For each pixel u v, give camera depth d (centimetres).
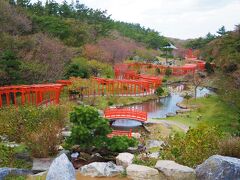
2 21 6438
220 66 6481
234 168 1201
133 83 6300
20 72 4759
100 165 1518
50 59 5697
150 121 4397
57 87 4584
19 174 1563
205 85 7406
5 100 4747
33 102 4634
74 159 2181
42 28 7869
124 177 1457
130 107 5681
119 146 2239
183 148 1720
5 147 2116
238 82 4812
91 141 2203
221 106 4897
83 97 5597
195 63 10131
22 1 9756
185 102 5969
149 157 1814
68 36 8419
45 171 1673
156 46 13288
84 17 11150
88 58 7462
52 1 10844
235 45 6788
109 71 7506
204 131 1795
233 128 3444
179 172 1334
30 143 2042
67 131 2812
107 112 4325
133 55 10038
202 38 15000
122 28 13938
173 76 8812
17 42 5662
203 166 1308
